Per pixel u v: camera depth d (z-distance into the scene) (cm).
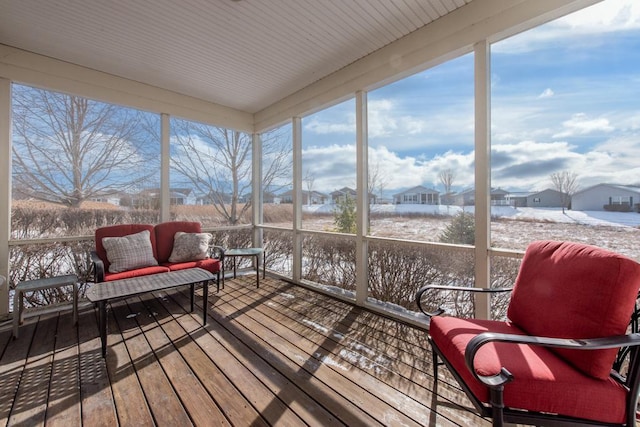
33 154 324
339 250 367
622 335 117
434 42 258
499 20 219
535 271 164
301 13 248
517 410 117
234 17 253
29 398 172
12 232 313
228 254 388
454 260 261
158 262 356
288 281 436
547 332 141
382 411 162
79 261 347
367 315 302
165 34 278
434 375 184
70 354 223
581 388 115
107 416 158
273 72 355
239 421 154
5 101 297
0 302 295
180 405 167
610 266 125
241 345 237
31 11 243
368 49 305
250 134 512
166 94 406
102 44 295
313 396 174
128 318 293
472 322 171
